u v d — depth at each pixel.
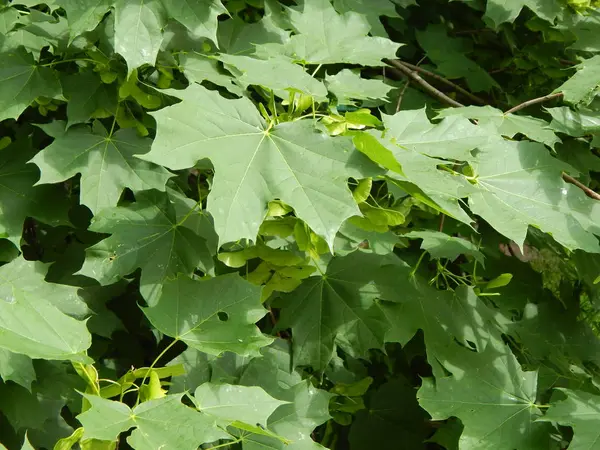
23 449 1.55
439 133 1.68
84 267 1.72
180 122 1.61
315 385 1.85
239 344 1.67
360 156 1.61
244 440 1.75
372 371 1.98
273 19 1.87
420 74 2.05
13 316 1.60
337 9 1.93
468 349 1.83
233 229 1.59
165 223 1.74
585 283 2.00
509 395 1.78
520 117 1.82
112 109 1.75
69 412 1.86
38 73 1.74
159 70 1.76
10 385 1.76
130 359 1.88
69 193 1.85
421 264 1.92
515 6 1.92
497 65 2.12
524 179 1.72
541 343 1.91
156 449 1.56
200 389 1.63
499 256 1.93
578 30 1.93
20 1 1.71
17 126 1.87
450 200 1.63
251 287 1.69
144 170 1.74
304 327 1.78
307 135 1.62
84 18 1.67
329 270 1.79
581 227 1.69
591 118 1.83
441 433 1.88
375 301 1.79
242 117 1.63
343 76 1.77
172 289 1.68
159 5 1.67
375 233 1.81
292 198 1.60
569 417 1.74
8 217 1.76
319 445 1.77
